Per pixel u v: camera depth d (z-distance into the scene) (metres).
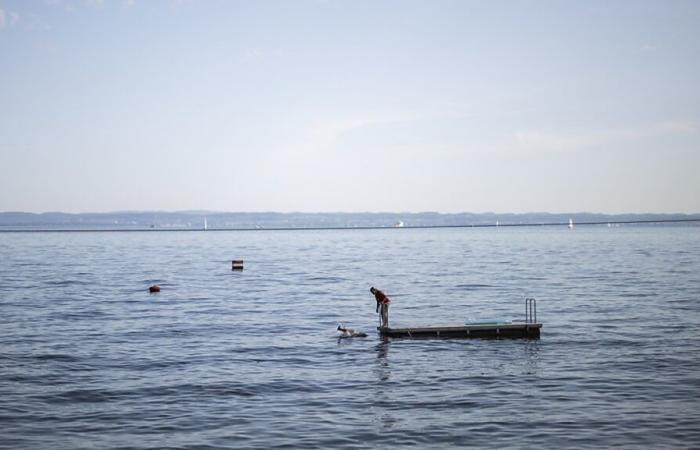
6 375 31.22
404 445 21.70
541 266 103.38
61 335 42.44
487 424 23.73
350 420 24.30
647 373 30.95
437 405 26.14
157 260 128.88
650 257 123.12
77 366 33.19
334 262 120.81
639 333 41.44
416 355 35.78
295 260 128.00
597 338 40.00
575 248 165.62
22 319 49.47
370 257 136.75
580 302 57.28
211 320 48.97
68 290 70.88
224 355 35.94
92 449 21.31
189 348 37.97
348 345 38.69
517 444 21.69
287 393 28.00
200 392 28.14
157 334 42.81
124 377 30.83
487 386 29.03
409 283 77.38
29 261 123.88
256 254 153.00
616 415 24.58
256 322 47.94
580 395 27.36
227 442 22.00
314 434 22.77
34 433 22.89
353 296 64.62
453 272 93.56
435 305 56.91
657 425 23.38
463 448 21.39
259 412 25.31
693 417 24.23
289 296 64.88
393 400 26.91
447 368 32.59
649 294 62.38
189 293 67.94
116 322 48.03
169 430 23.19
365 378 30.59
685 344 37.72
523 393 27.78
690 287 68.25
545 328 44.00
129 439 22.27
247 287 74.31
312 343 39.44
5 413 25.17
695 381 29.34
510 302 58.34
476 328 40.88
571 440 21.98
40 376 31.02
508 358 34.81
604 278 80.12
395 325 46.31
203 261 125.75
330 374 31.42
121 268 105.62
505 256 134.25
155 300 61.78
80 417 24.69
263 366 33.19
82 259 131.38
